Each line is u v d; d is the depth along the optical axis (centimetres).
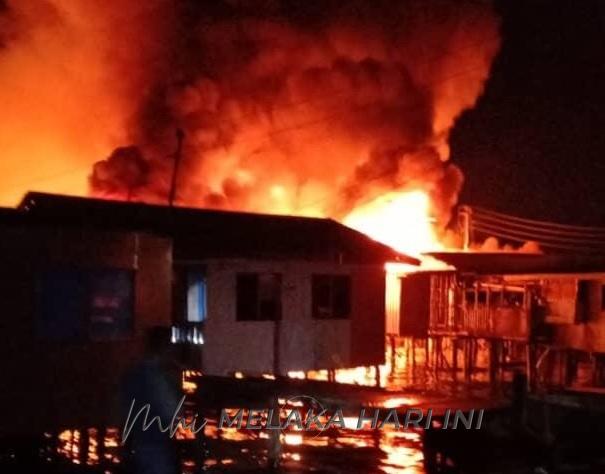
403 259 2356
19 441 1502
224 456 1530
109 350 1612
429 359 2980
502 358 2672
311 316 2233
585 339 2477
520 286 2644
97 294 1603
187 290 2094
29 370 1505
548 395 1482
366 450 1611
